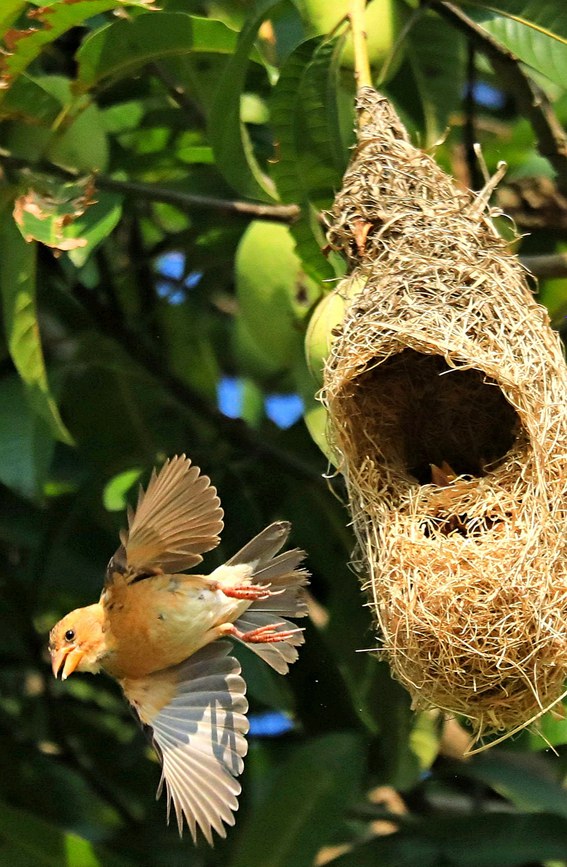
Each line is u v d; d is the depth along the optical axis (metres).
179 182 11.97
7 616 11.88
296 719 11.55
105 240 11.87
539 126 10.64
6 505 12.35
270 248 10.48
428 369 10.27
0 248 10.02
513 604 8.82
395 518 9.31
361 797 11.20
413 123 11.67
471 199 9.59
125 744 12.18
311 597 11.83
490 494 9.28
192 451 12.03
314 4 10.13
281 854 10.30
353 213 9.52
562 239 11.89
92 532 11.97
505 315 9.27
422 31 11.21
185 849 11.30
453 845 10.70
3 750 11.65
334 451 9.45
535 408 9.08
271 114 10.06
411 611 8.94
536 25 10.45
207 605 8.68
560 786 11.30
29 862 10.53
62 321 12.10
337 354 9.34
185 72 11.30
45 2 9.99
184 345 12.83
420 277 9.33
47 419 9.95
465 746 11.59
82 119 10.48
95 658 8.68
